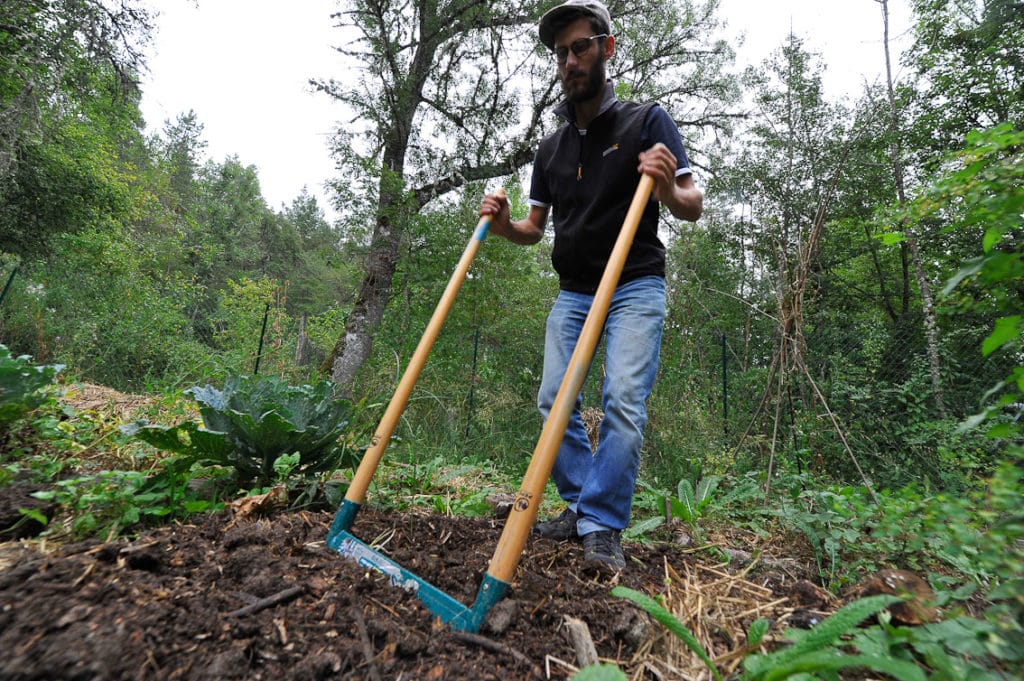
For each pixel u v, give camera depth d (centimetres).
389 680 108
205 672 101
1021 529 105
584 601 147
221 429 209
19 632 100
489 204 212
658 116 207
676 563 194
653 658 132
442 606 134
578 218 219
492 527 211
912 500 185
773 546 226
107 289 935
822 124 927
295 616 121
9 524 165
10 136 961
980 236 671
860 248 1070
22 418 245
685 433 455
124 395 464
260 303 998
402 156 880
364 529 187
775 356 380
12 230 1188
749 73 985
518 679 114
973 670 103
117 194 1391
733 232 1026
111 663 97
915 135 878
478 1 898
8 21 894
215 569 138
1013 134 121
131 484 180
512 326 727
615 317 209
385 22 880
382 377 549
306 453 222
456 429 511
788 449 381
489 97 939
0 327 794
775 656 110
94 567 126
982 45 801
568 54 208
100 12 927
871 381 587
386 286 804
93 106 1253
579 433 223
